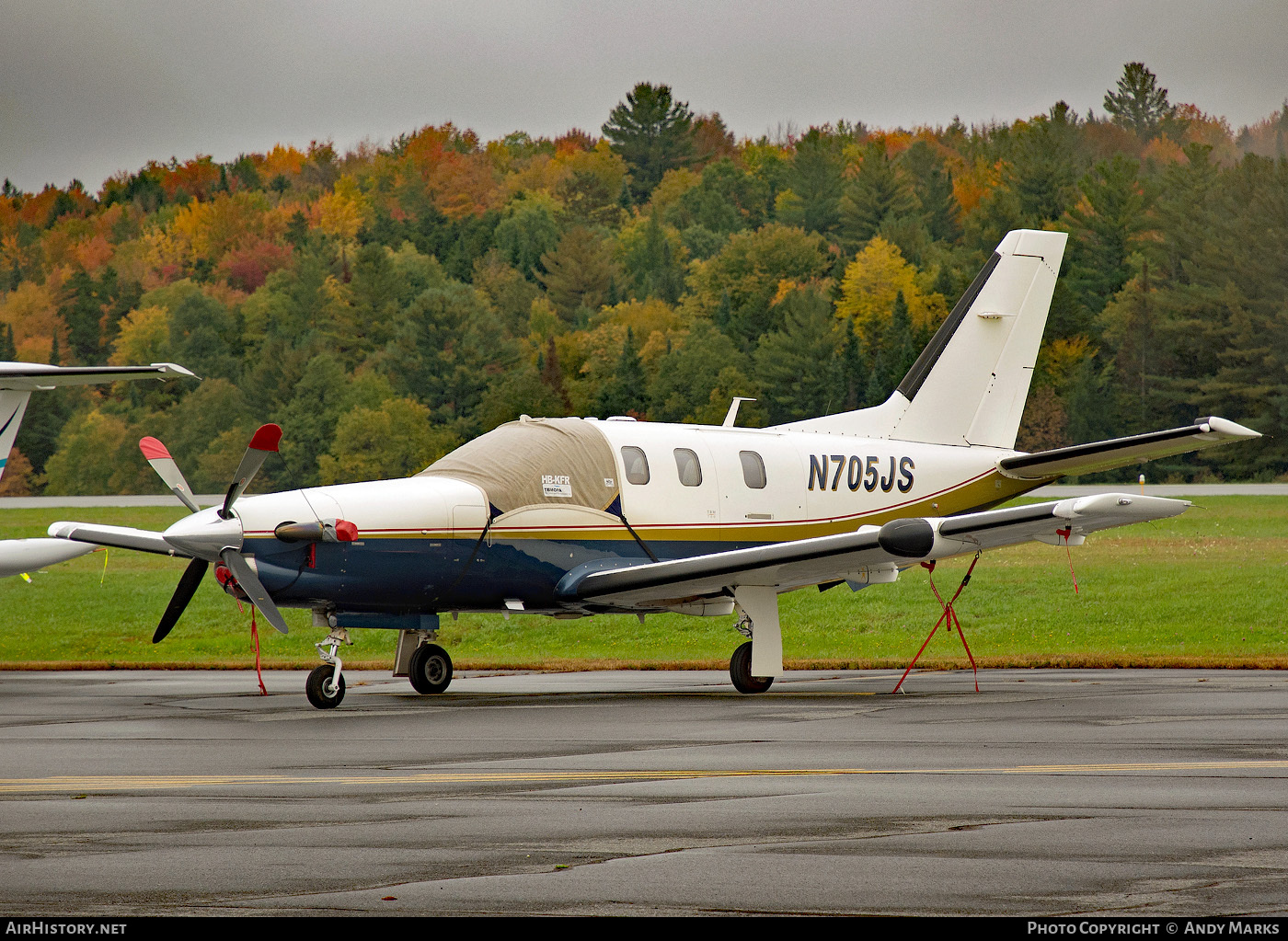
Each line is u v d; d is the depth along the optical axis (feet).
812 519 123.44
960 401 133.80
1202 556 220.23
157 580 218.59
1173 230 577.43
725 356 623.36
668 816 52.08
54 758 70.74
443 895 40.52
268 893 40.86
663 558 115.24
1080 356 579.07
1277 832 48.19
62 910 39.24
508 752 71.77
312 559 99.55
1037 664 138.10
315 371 632.38
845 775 61.93
